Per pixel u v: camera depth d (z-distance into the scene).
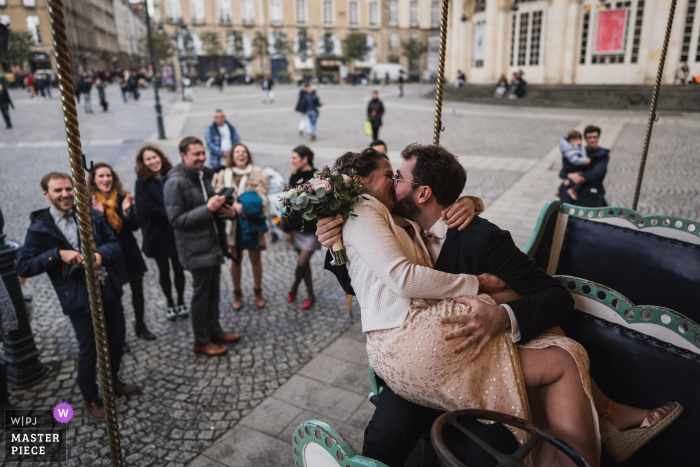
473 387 1.50
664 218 2.23
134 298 4.17
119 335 3.29
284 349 4.06
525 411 1.49
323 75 53.31
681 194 7.89
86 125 17.75
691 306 2.13
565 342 1.58
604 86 22.95
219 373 3.72
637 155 10.93
